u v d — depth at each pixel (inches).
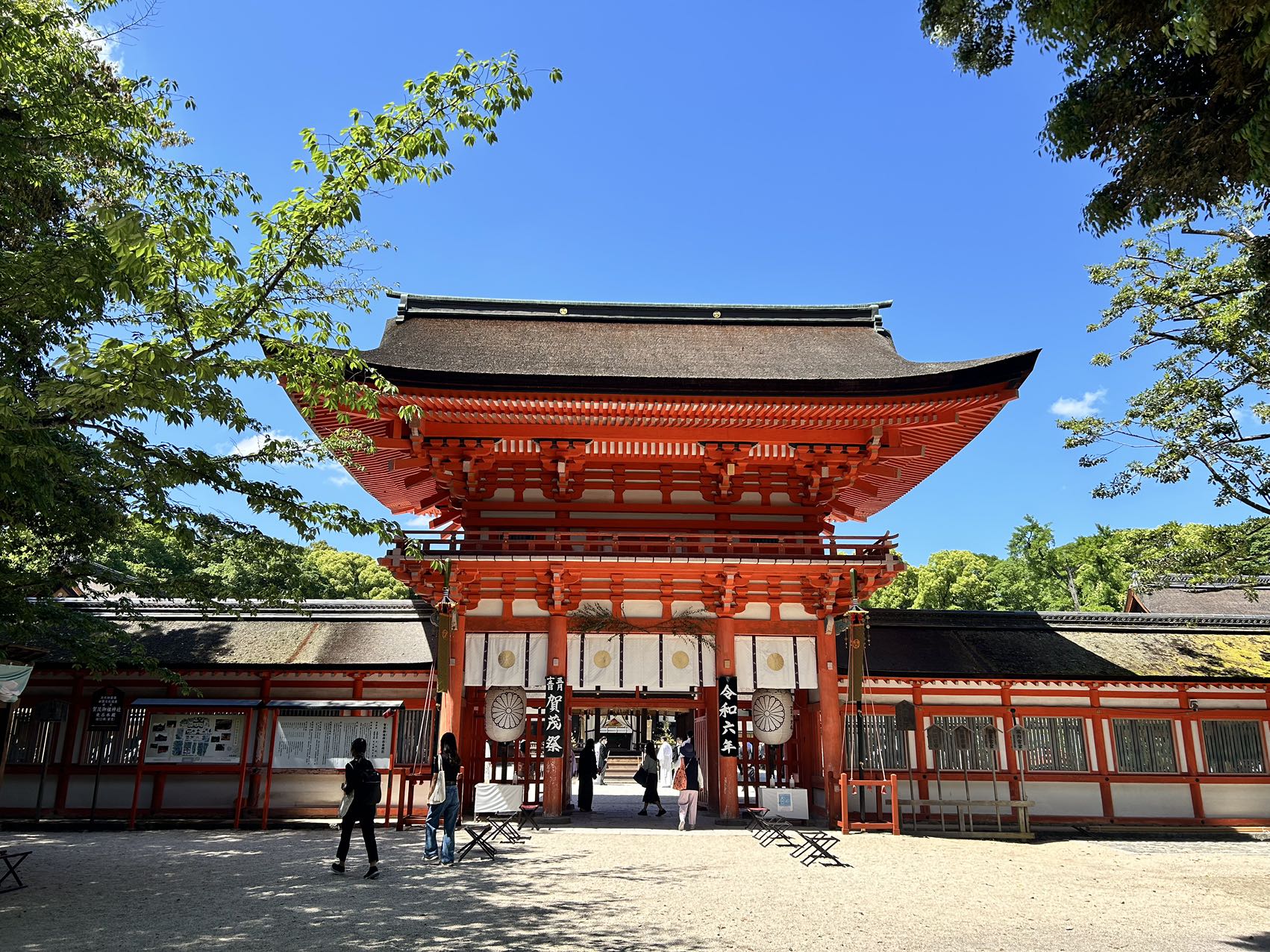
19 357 473.1
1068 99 469.7
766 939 354.6
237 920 377.1
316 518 490.9
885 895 454.9
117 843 641.0
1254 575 983.0
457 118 406.0
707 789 885.8
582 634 764.0
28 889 452.4
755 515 818.8
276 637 871.1
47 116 434.9
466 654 756.6
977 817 804.0
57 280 396.8
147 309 409.1
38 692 809.5
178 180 410.9
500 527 797.9
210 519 544.1
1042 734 837.2
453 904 412.5
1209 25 336.5
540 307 1067.3
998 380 716.7
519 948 334.3
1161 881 524.4
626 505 810.2
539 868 519.2
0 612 578.9
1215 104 426.3
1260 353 884.6
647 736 1619.1
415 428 754.8
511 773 1050.7
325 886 458.3
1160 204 465.4
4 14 425.7
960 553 2413.9
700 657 762.2
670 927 373.1
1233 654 896.3
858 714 738.2
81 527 575.5
